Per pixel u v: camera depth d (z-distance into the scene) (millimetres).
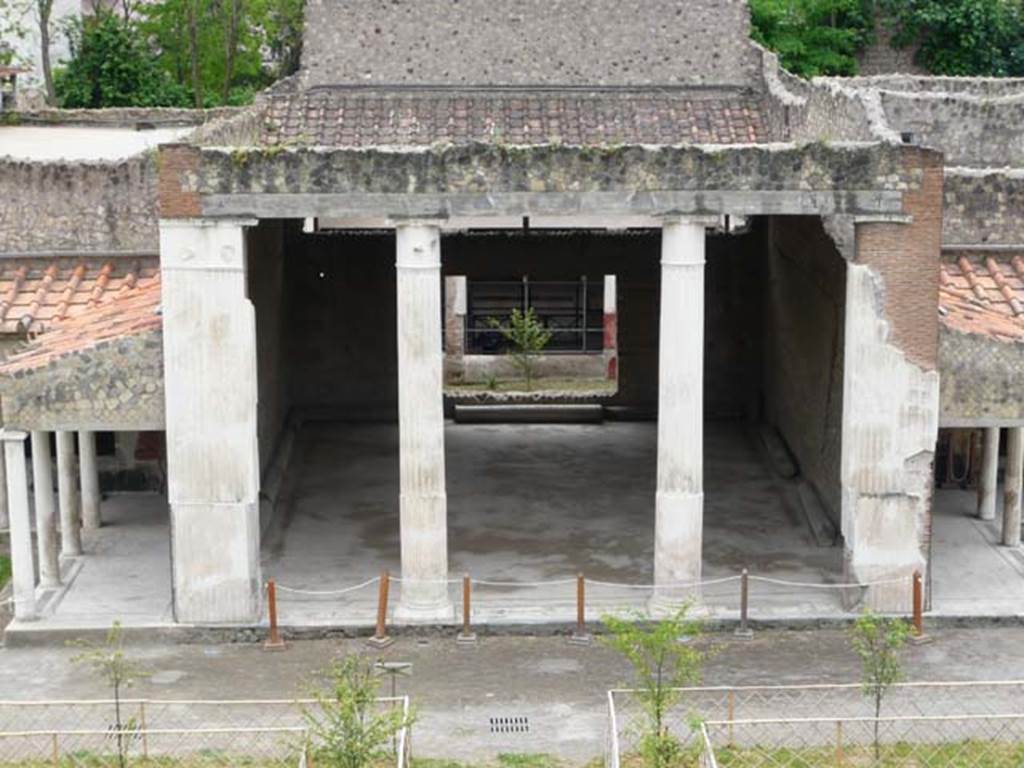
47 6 49844
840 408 25969
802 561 25438
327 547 26281
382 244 34375
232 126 25953
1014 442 25672
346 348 34656
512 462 31812
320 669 21172
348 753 16344
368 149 21578
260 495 27812
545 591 24047
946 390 22641
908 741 18469
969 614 22688
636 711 19578
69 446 25531
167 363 21953
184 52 54781
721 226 36250
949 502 28750
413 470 22469
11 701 19484
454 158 21641
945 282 25156
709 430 33812
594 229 34750
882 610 22781
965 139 31047
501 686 20641
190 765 17891
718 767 17484
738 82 30906
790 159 21703
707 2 30828
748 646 22031
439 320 22234
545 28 30688
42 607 23219
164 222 21641
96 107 49438
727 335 34250
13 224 28547
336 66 30547
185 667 21438
